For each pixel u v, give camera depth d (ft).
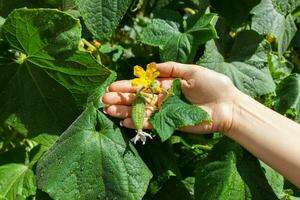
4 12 2.40
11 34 2.08
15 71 2.24
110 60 2.67
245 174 2.30
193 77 2.24
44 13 1.97
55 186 2.04
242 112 2.22
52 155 2.08
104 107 2.25
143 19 3.01
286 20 2.86
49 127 2.32
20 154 2.44
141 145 2.40
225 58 2.63
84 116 2.13
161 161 2.41
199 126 2.23
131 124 2.16
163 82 2.28
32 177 2.35
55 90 2.24
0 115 2.29
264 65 2.63
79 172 2.08
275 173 2.45
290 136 2.17
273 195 2.29
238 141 2.24
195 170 2.44
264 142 2.18
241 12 2.60
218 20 2.60
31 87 2.26
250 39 2.65
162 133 2.10
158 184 2.47
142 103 2.12
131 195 2.11
